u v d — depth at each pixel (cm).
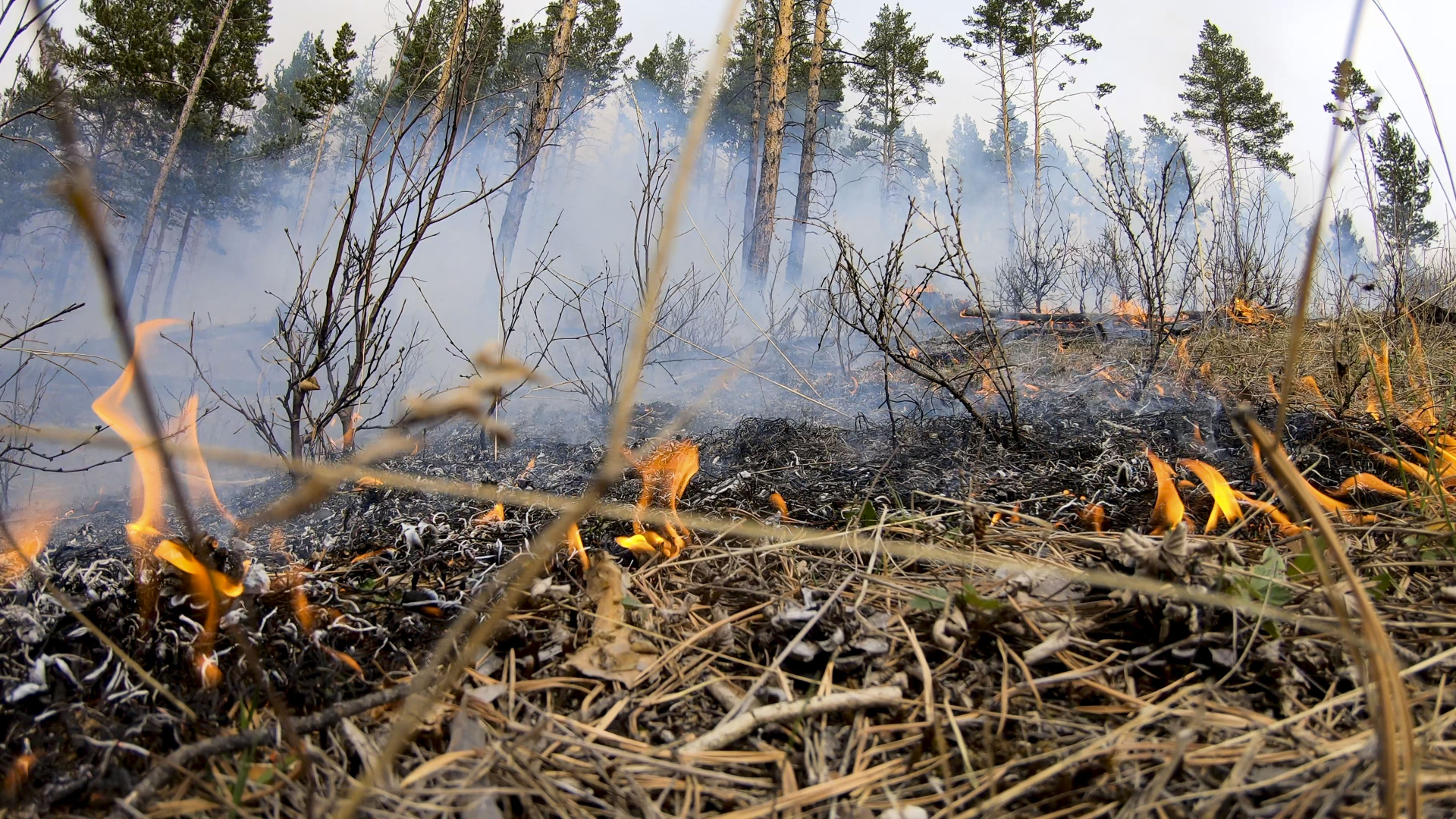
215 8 1983
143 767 117
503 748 122
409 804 110
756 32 2044
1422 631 142
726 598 171
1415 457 232
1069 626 148
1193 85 2186
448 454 341
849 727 128
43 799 108
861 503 224
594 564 166
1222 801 107
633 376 90
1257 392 328
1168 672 137
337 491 252
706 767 121
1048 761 116
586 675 143
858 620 154
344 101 1967
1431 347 364
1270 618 139
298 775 116
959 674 140
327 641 149
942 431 310
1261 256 573
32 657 134
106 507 322
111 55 1895
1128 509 214
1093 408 342
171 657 138
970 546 187
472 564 187
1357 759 110
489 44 301
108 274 69
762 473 264
